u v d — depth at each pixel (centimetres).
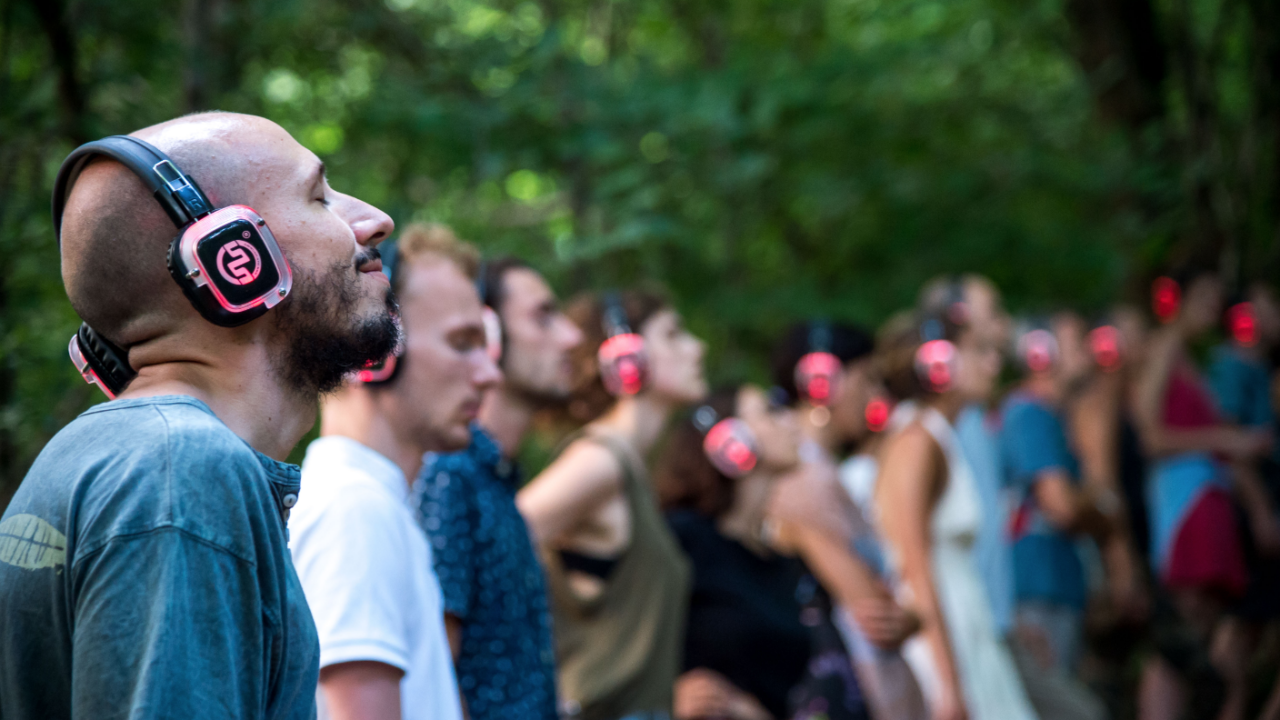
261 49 673
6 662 174
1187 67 1139
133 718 155
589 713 456
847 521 604
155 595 161
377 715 269
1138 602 948
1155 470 965
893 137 1105
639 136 883
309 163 204
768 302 1030
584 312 553
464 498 353
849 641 609
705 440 557
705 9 1130
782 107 995
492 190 861
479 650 347
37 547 172
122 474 169
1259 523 941
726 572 547
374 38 776
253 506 176
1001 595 812
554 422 563
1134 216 1124
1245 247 1088
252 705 171
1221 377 987
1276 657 1000
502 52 799
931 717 650
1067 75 1357
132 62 575
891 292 1111
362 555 277
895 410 690
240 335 193
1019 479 851
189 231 184
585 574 466
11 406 421
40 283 442
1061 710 774
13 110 464
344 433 312
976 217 1144
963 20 1238
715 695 535
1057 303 1166
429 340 315
